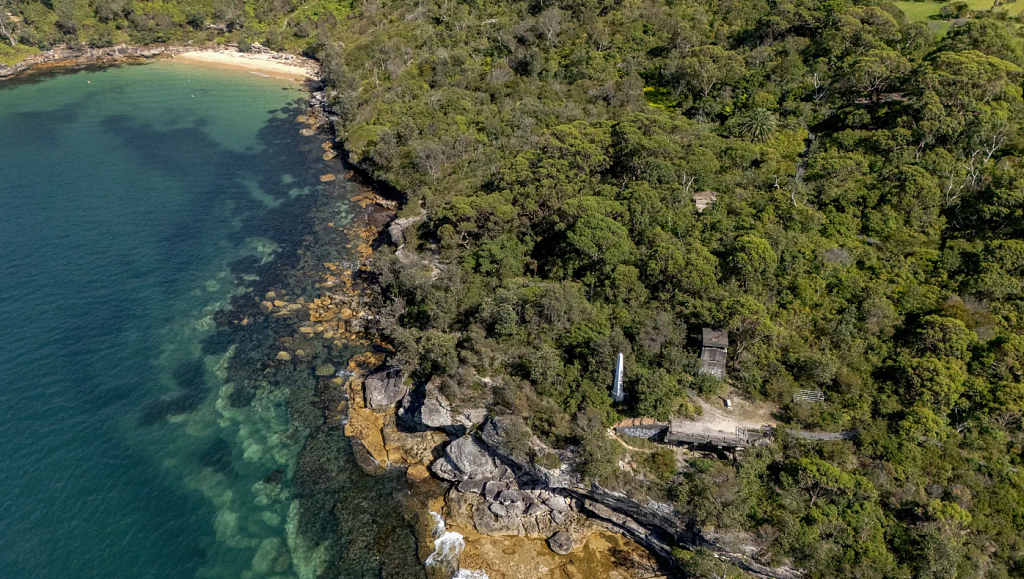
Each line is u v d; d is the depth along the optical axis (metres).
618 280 72.00
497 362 66.62
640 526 59.00
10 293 85.06
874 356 63.19
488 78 130.75
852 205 81.19
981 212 74.56
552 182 87.38
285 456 67.25
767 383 62.12
